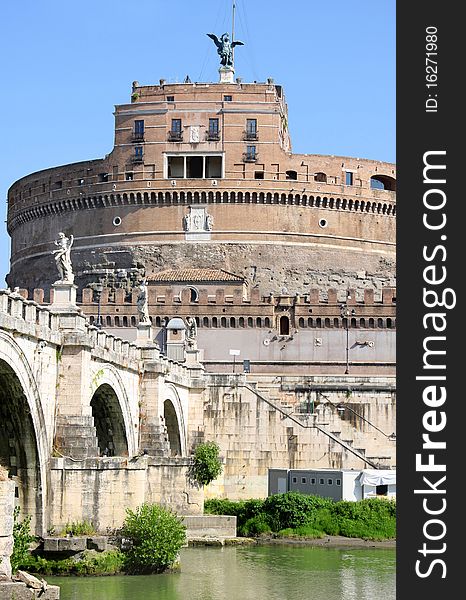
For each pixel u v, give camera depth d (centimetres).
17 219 15512
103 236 14062
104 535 5150
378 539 7488
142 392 6956
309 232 13938
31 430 4806
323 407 9862
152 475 6931
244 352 11906
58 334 5091
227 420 8862
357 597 5103
